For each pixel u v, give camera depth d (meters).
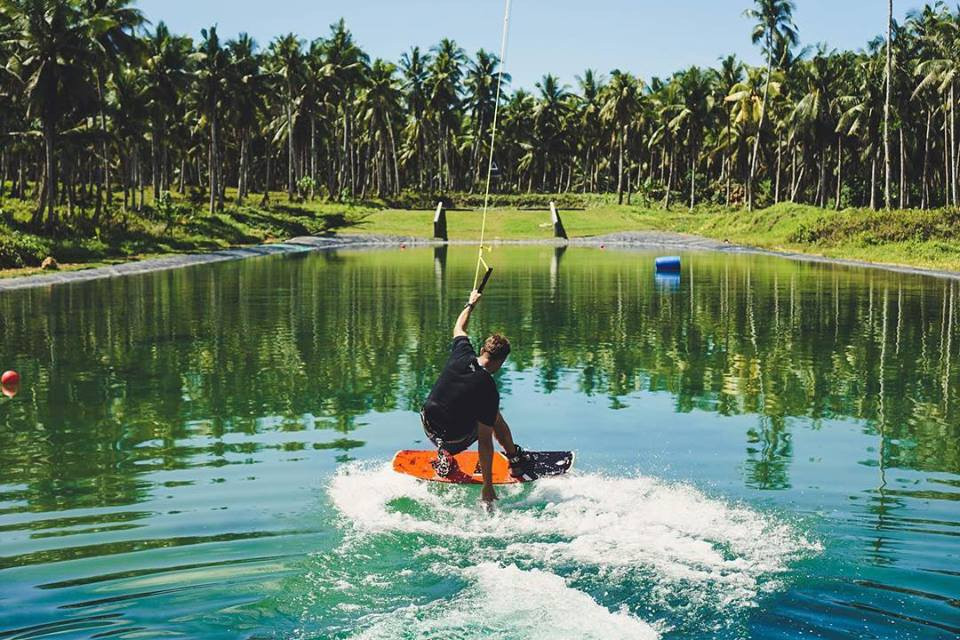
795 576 4.59
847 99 61.66
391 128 91.06
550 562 4.77
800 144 76.25
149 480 6.58
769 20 65.62
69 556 5.01
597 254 45.44
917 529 5.37
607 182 104.69
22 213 47.94
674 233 65.06
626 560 4.78
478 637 3.92
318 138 91.06
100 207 52.84
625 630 3.96
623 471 6.71
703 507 5.75
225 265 36.03
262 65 79.25
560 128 103.44
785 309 18.72
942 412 8.92
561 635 3.92
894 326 15.83
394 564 4.77
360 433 8.05
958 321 16.50
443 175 108.81
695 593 4.38
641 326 15.91
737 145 81.56
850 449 7.45
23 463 7.09
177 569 4.78
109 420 8.64
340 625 4.06
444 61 92.19
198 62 63.53
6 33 44.47
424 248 53.53
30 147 59.53
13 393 9.99
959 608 4.22
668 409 9.12
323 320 16.72
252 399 9.61
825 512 5.70
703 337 14.46
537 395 9.86
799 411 9.01
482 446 5.95
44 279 28.27
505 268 33.22
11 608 4.30
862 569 4.70
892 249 40.75
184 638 3.95
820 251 45.03
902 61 61.44
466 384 6.03
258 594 4.42
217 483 6.46
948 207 45.53
